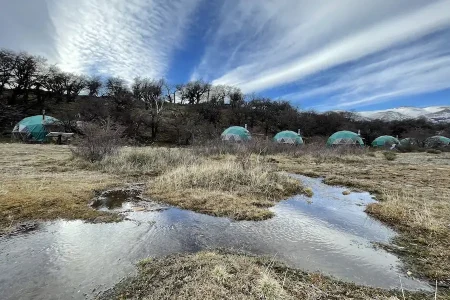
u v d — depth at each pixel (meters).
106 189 8.37
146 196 7.77
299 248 4.72
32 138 31.42
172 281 3.38
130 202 7.16
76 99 64.94
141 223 5.64
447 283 3.67
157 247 4.53
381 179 11.70
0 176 8.87
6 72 53.12
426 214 6.30
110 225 5.45
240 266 3.76
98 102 49.88
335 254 4.52
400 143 39.31
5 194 6.54
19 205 5.97
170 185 8.63
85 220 5.62
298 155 21.00
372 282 3.66
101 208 6.57
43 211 5.86
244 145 20.12
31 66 55.00
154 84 65.00
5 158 13.30
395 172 13.71
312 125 59.97
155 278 3.48
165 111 58.41
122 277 3.55
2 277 3.49
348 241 5.09
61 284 3.37
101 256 4.13
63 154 16.02
